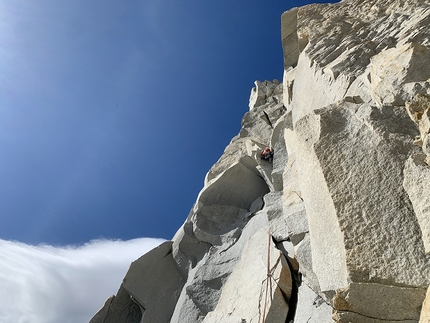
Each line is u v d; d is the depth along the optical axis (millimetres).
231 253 14516
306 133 7660
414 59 8086
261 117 22516
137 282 16781
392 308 4914
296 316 9062
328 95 11242
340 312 5141
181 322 13211
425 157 5270
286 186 11445
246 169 17391
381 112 6859
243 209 16719
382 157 6125
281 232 11641
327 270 6172
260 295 10305
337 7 17812
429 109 5461
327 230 6234
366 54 11312
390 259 5105
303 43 16438
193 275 14734
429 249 4609
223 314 11227
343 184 6148
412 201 5133
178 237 17188
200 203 17062
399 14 13641
